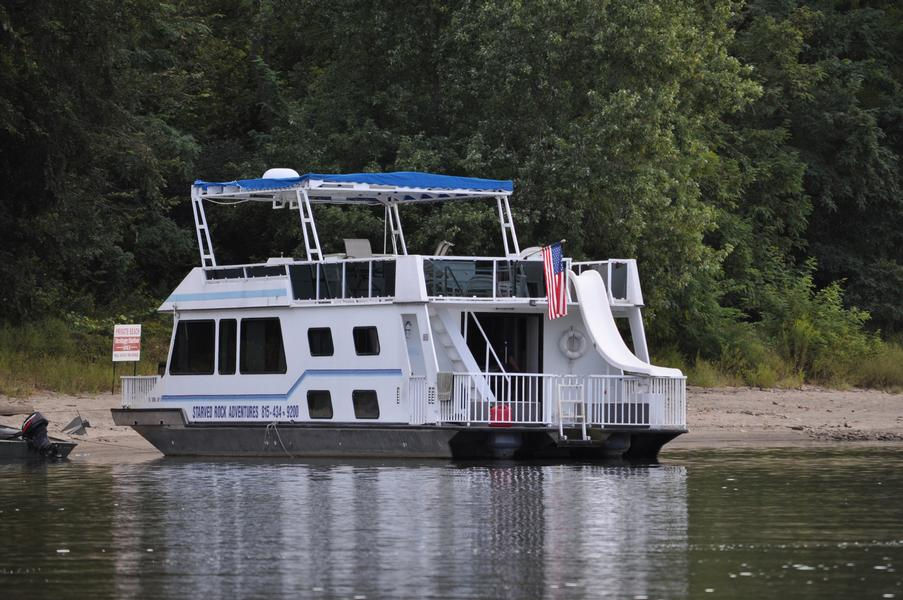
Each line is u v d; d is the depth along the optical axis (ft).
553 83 365.20
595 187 357.61
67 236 357.61
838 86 526.57
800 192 507.30
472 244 359.05
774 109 508.94
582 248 365.61
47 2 319.68
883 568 135.13
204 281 254.27
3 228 349.00
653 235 367.45
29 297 360.89
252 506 177.58
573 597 121.80
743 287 456.45
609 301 246.68
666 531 157.58
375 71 405.80
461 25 377.91
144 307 405.80
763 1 532.73
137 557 141.38
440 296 233.14
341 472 216.95
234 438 246.88
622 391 239.09
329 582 128.47
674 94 368.07
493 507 176.55
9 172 338.13
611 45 360.07
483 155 366.63
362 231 375.66
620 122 353.92
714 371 410.93
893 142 547.90
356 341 237.04
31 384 325.62
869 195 532.73
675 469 225.76
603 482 204.44
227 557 141.28
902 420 337.31
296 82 467.93
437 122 398.42
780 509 175.94
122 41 351.25
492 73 366.22
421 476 211.00
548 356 246.27
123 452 258.37
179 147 412.36
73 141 336.08
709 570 134.00
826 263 533.96
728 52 511.81
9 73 317.83
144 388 259.60
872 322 532.32
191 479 208.74
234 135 475.72
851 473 220.64
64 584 128.06
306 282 242.99
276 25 452.76
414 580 129.29
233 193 255.91
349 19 397.19
